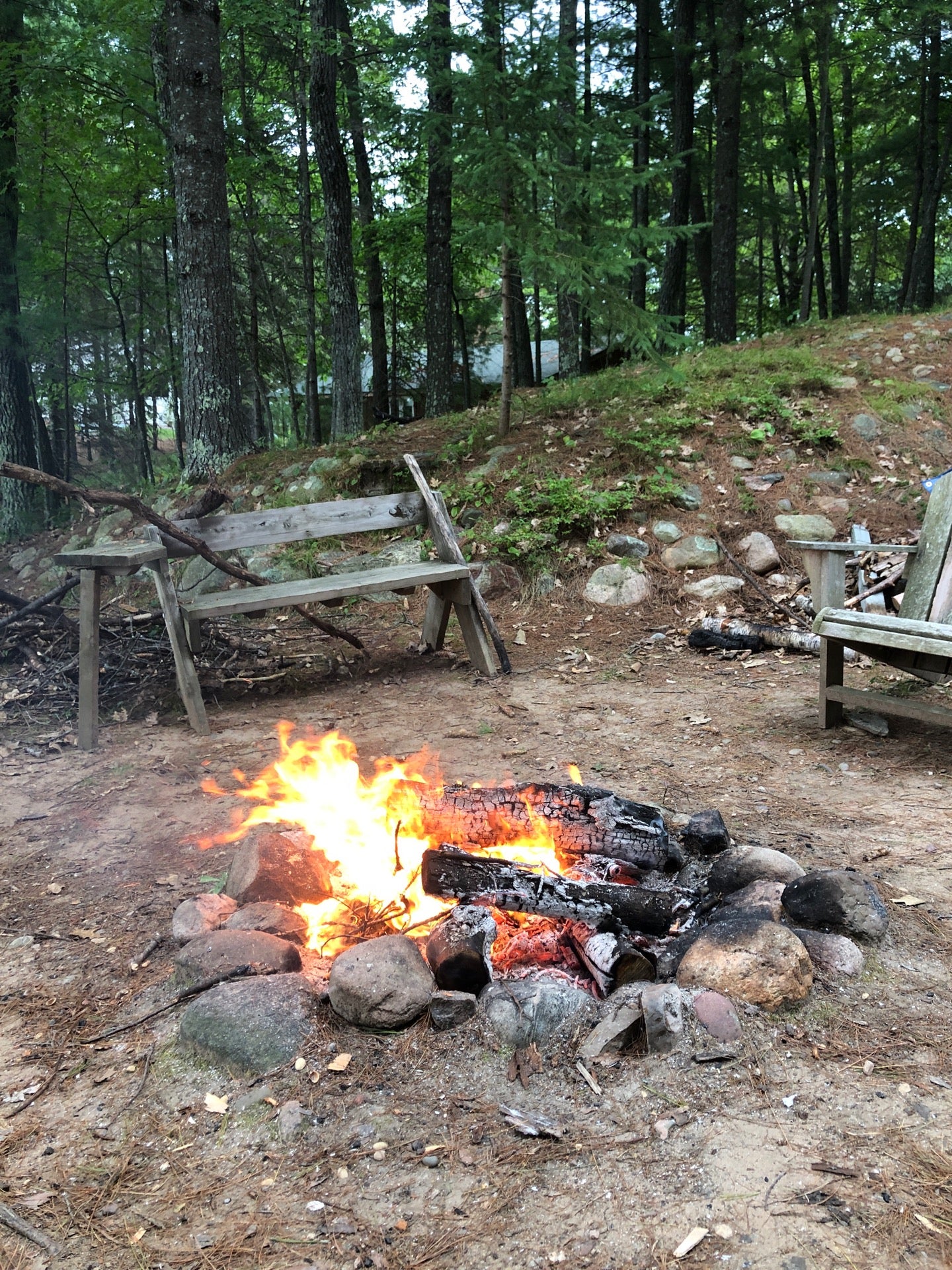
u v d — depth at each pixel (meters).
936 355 9.29
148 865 3.29
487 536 7.47
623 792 3.72
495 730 4.70
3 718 5.09
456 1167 1.76
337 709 5.24
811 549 4.80
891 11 14.86
